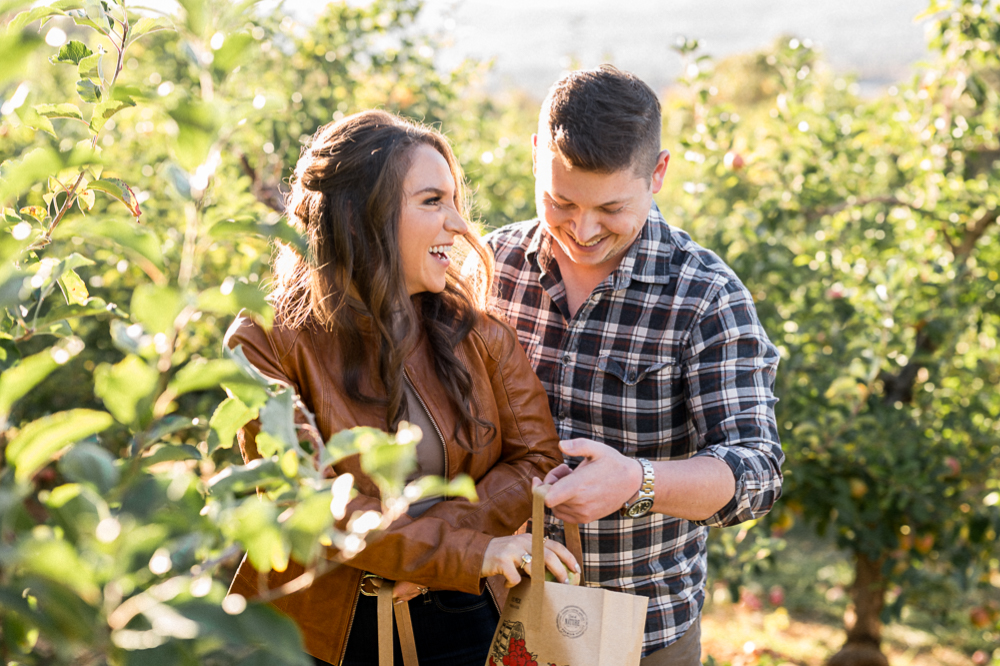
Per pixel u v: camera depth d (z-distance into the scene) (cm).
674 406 185
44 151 74
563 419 192
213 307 76
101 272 348
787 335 374
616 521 187
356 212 152
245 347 150
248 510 69
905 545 404
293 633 65
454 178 169
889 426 375
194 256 78
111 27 120
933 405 429
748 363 175
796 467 369
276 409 88
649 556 189
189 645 65
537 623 141
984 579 440
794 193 419
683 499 152
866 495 386
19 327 95
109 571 61
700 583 200
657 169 180
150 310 70
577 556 155
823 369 374
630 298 184
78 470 68
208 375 75
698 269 183
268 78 427
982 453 407
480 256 175
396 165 153
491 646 146
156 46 452
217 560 72
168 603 62
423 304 168
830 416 357
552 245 191
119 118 369
